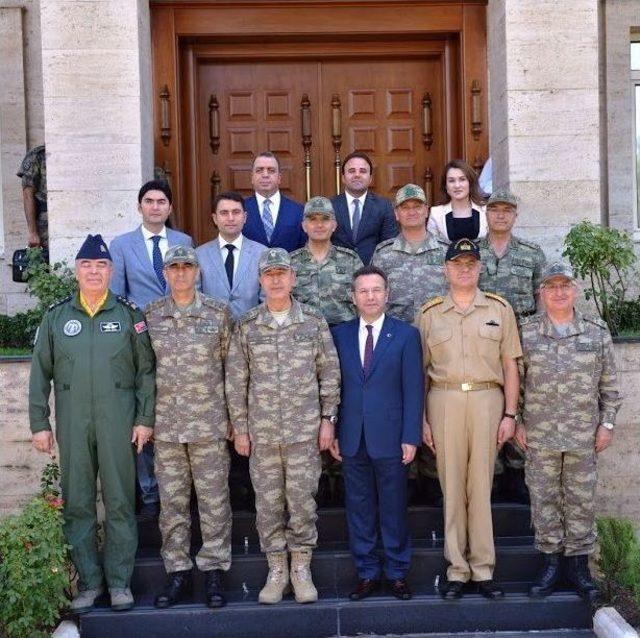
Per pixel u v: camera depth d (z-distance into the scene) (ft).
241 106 24.73
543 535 15.47
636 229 28.76
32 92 28.19
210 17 23.29
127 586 15.35
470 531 15.38
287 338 15.19
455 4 23.57
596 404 15.29
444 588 15.39
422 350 15.58
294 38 23.91
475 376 15.16
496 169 21.53
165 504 15.43
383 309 15.66
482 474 15.17
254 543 16.96
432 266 16.99
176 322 15.31
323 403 15.38
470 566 15.46
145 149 20.81
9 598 14.39
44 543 14.48
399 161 24.98
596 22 20.35
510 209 16.99
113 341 15.23
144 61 21.04
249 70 24.72
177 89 23.20
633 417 18.88
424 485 17.72
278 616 15.08
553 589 15.55
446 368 15.28
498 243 17.30
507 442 17.35
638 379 18.85
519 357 15.48
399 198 16.84
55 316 15.52
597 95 20.35
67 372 15.20
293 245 18.35
